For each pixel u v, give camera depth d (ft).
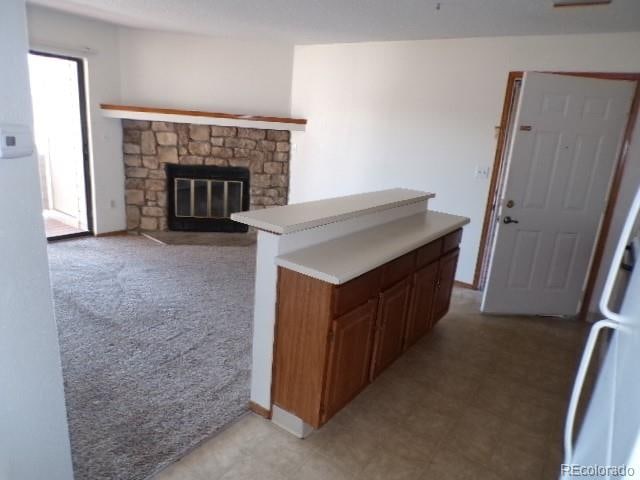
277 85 17.92
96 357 8.93
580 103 11.22
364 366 7.82
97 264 14.21
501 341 11.12
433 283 10.11
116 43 16.15
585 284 12.68
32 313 3.56
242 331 10.37
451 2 9.71
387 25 12.43
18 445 3.56
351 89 16.21
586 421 3.32
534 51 12.40
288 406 7.25
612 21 10.19
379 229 9.43
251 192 18.75
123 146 17.20
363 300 7.30
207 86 17.49
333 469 6.66
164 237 17.61
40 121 17.54
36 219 3.50
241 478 6.35
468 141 13.87
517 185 11.63
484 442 7.49
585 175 11.74
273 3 10.89
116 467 6.28
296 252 7.27
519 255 12.22
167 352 9.30
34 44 13.61
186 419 7.39
